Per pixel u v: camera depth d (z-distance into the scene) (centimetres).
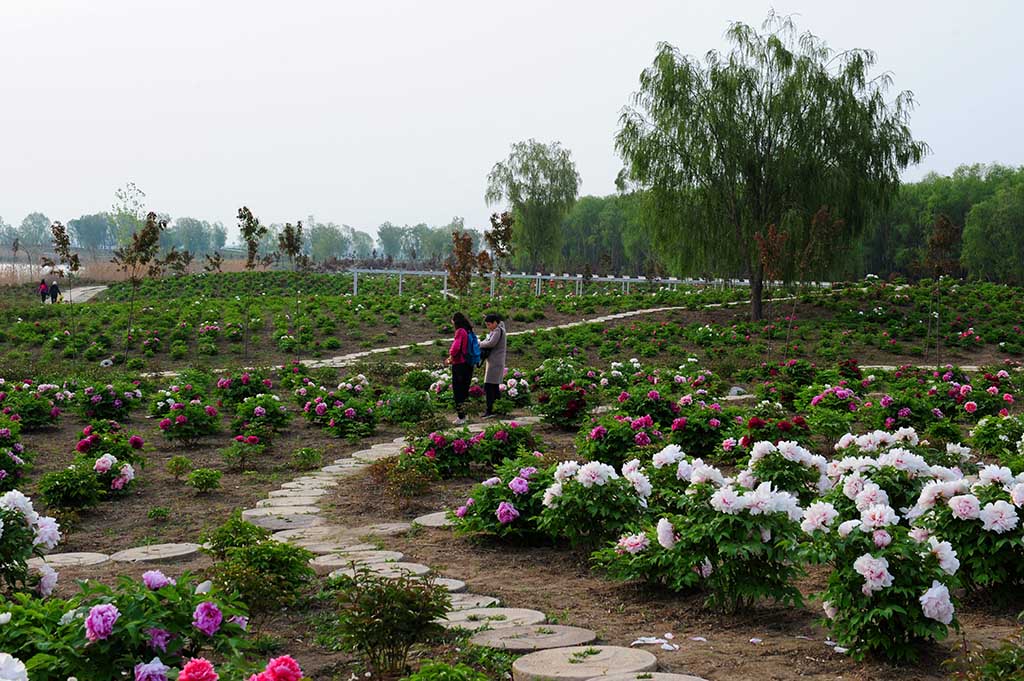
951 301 3453
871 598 478
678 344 2883
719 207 3183
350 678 477
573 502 730
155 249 2861
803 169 3098
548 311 3581
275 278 5403
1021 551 566
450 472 1112
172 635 376
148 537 854
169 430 1388
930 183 8319
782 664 476
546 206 6112
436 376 2053
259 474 1184
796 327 3050
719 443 1147
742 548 543
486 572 712
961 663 443
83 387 1775
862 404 1433
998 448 1120
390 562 731
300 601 612
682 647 511
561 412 1459
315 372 2295
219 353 2742
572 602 620
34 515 578
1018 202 6481
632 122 3262
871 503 584
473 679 413
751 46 3148
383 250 16412
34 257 11662
